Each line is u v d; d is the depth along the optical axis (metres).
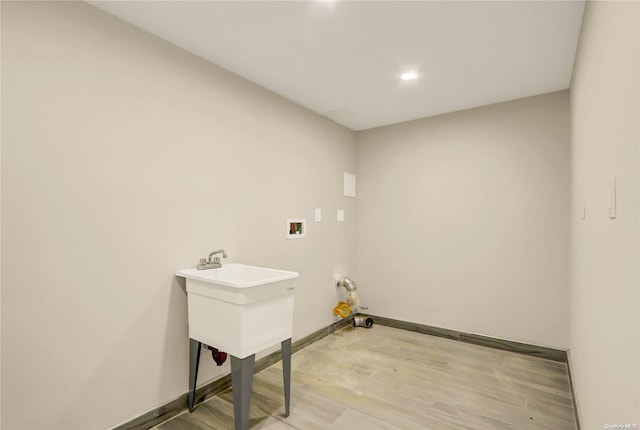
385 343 2.95
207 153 2.08
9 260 1.30
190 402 1.89
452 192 3.07
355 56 2.05
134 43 1.72
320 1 1.53
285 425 1.74
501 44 1.90
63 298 1.44
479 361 2.55
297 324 2.82
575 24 1.69
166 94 1.86
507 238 2.80
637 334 0.69
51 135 1.42
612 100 0.93
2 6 1.29
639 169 0.67
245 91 2.35
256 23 1.71
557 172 2.59
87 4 1.54
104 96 1.59
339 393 2.07
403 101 2.80
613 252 0.93
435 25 1.72
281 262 2.65
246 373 1.58
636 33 0.68
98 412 1.55
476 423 1.76
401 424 1.75
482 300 2.92
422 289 3.24
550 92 2.62
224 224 2.18
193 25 1.72
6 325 1.29
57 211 1.43
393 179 3.43
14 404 1.31
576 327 1.93
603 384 1.08
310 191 2.98
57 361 1.42
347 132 3.54
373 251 3.57
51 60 1.42
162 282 1.82
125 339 1.66
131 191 1.69
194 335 1.83
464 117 3.01
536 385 2.17
